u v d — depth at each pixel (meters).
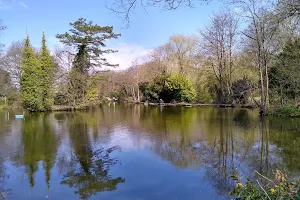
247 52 19.77
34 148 8.33
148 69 35.44
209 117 16.06
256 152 7.59
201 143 8.91
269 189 2.75
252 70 21.38
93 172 6.09
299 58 13.05
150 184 5.34
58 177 5.78
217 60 26.81
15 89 26.31
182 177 5.70
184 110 21.52
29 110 21.05
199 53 28.47
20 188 5.21
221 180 5.47
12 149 8.17
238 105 23.81
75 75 22.81
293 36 9.63
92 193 4.95
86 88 24.14
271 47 15.31
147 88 33.50
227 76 25.81
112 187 5.21
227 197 4.65
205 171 6.06
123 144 8.86
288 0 4.56
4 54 27.09
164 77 31.73
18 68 27.67
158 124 13.41
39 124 13.70
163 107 25.64
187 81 29.28
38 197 4.82
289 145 8.30
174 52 34.81
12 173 6.04
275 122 13.05
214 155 7.38
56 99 22.75
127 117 16.83
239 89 23.62
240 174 5.77
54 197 4.80
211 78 28.86
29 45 20.62
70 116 17.69
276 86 16.41
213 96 28.69
